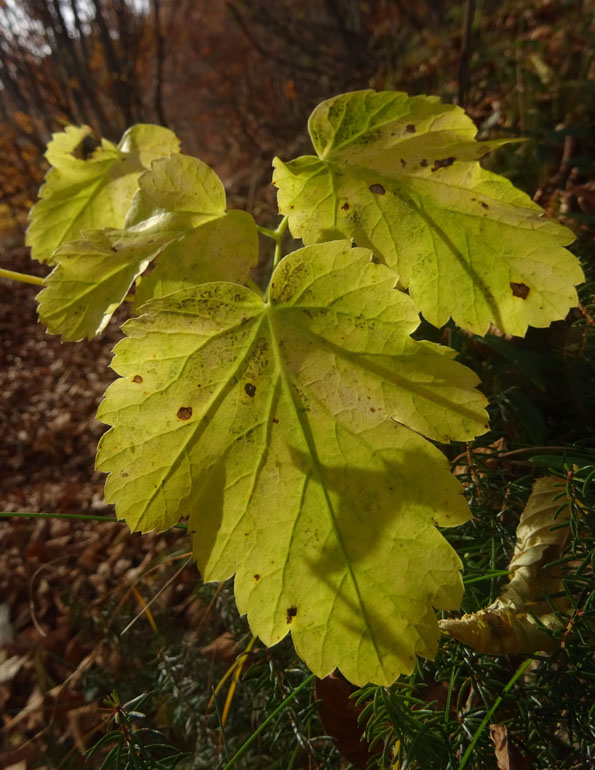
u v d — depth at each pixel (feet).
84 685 0.85
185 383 0.41
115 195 0.70
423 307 0.48
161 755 0.63
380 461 0.40
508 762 0.41
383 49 2.58
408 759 0.36
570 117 1.04
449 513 0.39
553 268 0.47
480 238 0.48
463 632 0.41
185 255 0.49
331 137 0.52
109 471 0.40
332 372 0.42
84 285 0.48
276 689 0.50
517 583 0.45
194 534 0.40
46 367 2.65
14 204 4.68
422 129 0.52
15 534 1.53
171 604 0.92
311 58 3.40
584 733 0.38
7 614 1.24
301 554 0.39
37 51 4.12
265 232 0.51
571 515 0.42
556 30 1.43
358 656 0.37
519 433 0.64
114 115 4.14
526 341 0.69
